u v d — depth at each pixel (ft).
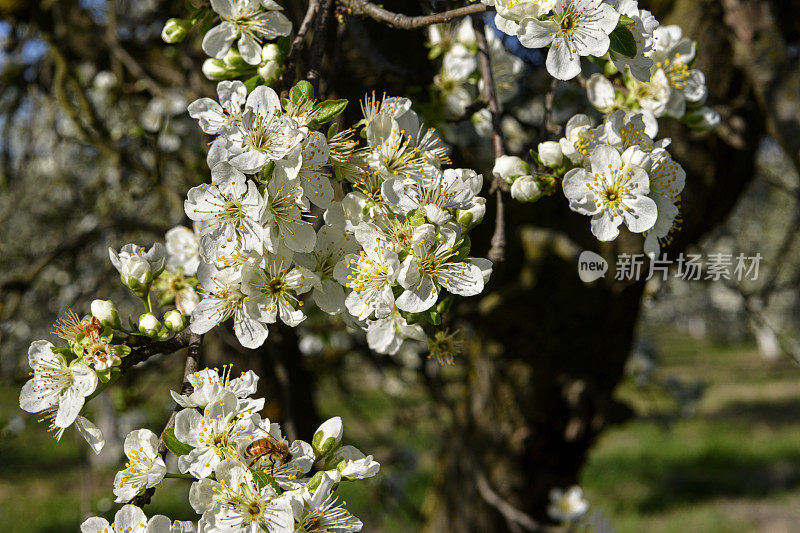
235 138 1.45
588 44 1.49
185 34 1.69
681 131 2.14
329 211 1.49
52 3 2.66
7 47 2.93
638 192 1.51
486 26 1.92
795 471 8.52
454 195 1.50
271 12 1.60
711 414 12.00
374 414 9.43
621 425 2.78
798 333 10.32
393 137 1.50
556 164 1.58
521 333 2.54
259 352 2.35
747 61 2.09
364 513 5.15
